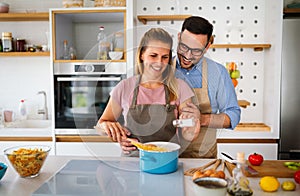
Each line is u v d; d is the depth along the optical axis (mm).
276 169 1355
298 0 2885
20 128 2803
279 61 2674
